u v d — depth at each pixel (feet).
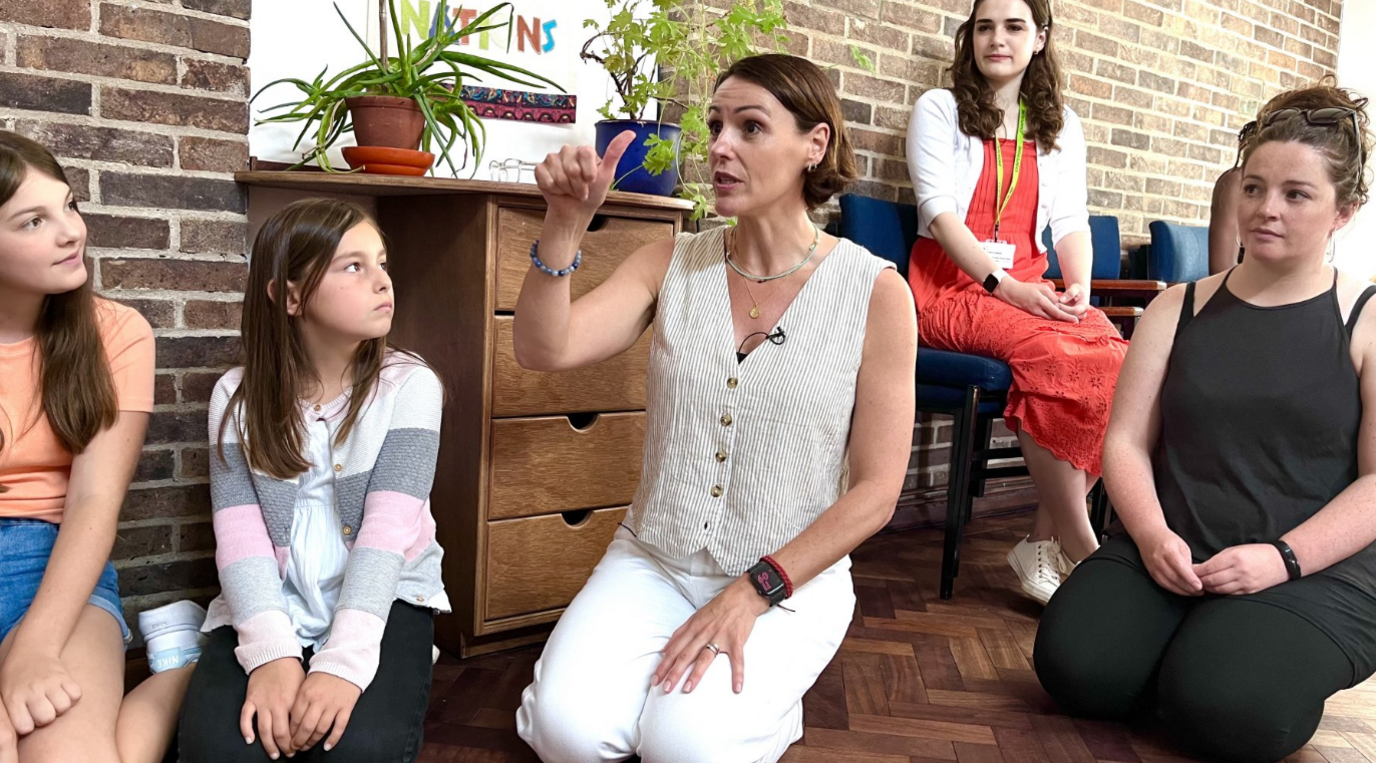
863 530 4.56
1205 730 5.08
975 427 7.68
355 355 4.79
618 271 5.21
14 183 3.98
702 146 7.21
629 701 4.49
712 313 4.84
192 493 6.15
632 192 6.82
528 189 5.86
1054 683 5.65
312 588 4.58
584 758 4.47
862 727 5.45
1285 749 4.98
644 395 6.64
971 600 7.68
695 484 4.73
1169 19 12.18
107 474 4.53
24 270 4.06
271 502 4.58
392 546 4.51
